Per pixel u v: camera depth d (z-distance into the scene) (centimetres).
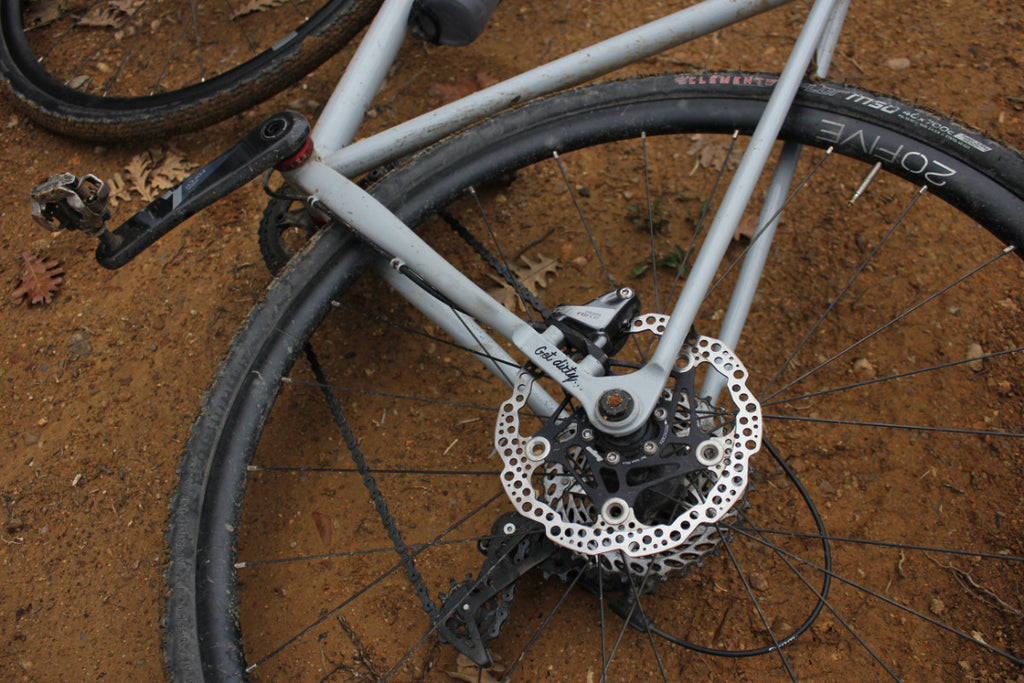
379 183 195
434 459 227
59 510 222
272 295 184
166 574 163
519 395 171
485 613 179
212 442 173
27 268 261
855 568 207
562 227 263
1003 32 285
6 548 218
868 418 226
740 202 178
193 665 158
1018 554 203
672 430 168
